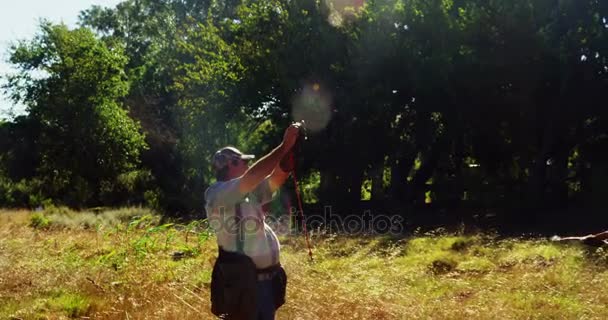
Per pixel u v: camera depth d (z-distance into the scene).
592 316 7.12
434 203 29.23
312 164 31.75
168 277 9.34
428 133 29.52
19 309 7.54
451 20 26.16
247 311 4.31
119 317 7.04
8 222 22.67
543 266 10.01
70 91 39.47
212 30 36.84
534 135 26.00
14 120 43.47
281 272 4.54
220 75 33.88
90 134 39.31
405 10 27.36
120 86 41.31
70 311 7.57
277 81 31.34
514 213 23.94
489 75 24.80
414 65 26.98
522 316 7.10
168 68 47.84
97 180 39.41
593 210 23.42
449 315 7.05
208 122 36.12
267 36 32.06
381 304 7.21
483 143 28.33
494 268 10.41
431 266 10.94
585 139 26.59
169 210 31.88
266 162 4.17
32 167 43.69
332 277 8.49
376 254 12.43
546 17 24.23
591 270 9.25
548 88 25.08
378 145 29.97
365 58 28.50
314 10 30.83
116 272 9.70
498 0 24.23
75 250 13.20
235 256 4.35
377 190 32.34
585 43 24.09
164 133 43.84
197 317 6.62
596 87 24.70
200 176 40.00
